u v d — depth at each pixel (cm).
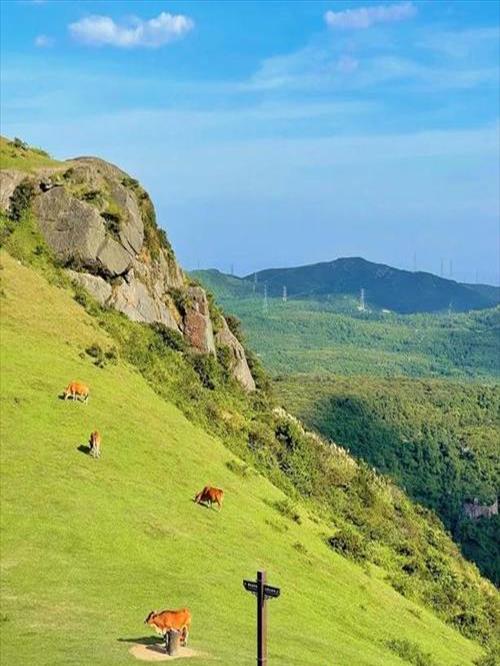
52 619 3419
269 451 8594
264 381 11531
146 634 3397
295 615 4534
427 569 8569
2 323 6831
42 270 8169
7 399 5475
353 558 6894
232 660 3259
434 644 5669
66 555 4091
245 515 5816
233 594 4312
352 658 4009
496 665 6016
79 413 5741
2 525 4178
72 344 7094
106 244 8681
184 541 4750
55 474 4816
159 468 5659
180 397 7912
